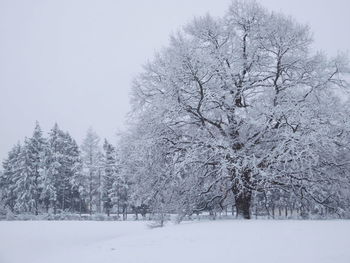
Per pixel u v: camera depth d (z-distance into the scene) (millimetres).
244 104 18547
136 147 17281
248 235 10156
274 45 18516
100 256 9750
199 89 17391
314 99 17328
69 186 59750
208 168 17594
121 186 53188
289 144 15047
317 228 10617
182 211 17875
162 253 8977
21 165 57062
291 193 17828
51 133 60375
